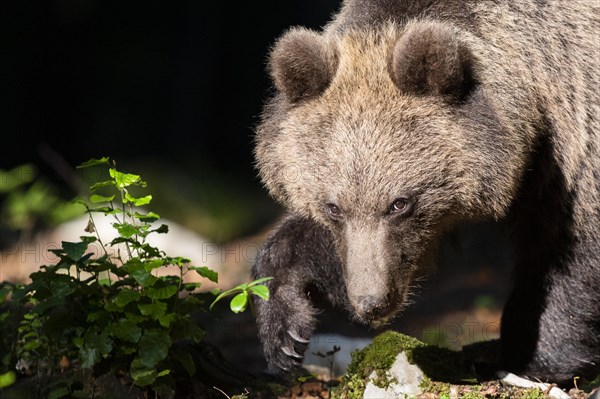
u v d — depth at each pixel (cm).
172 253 2497
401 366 1023
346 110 1039
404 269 1051
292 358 1180
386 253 1027
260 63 4547
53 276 1014
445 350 1066
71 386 1008
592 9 1161
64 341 1018
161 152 4322
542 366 1148
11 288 1089
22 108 4122
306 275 1190
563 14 1136
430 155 1027
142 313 985
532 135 1070
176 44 4431
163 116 4397
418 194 1030
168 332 1016
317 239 1179
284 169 1095
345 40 1091
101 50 4291
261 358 1611
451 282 2309
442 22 1077
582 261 1120
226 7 4509
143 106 4378
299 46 1059
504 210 1074
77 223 2353
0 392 1001
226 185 3541
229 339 1705
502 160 1041
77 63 4241
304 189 1065
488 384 1042
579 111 1110
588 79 1124
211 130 4484
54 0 4144
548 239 1130
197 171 3694
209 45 4447
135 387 1023
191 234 2700
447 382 1017
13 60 4106
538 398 1022
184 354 1045
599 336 1159
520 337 1159
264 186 1183
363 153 1020
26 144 4097
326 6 4519
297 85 1066
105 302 1011
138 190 3011
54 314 1007
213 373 1136
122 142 4256
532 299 1150
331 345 1488
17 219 1698
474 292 2211
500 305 2117
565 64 1113
